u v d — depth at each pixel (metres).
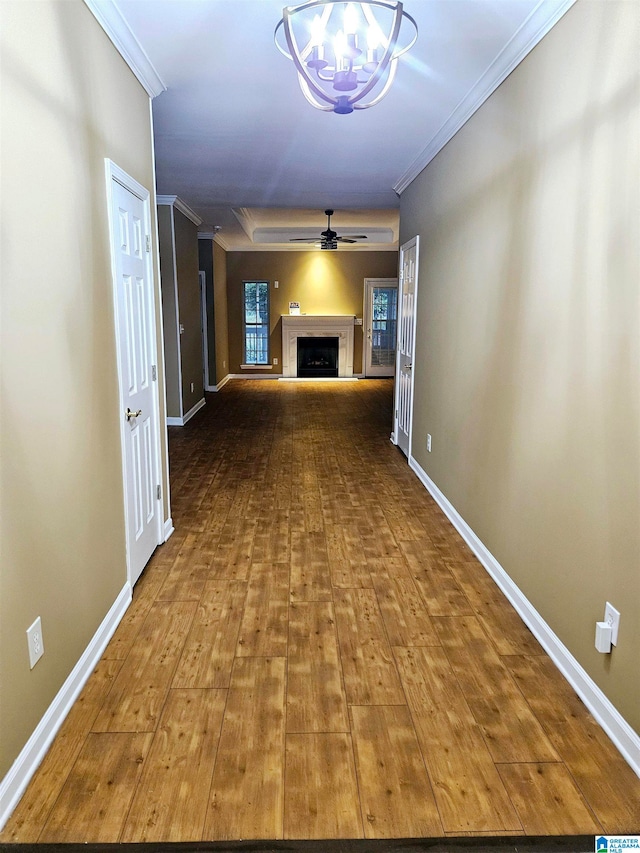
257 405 8.30
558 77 2.18
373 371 11.55
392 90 3.06
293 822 1.55
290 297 11.31
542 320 2.34
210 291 9.58
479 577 2.99
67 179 1.94
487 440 3.04
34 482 1.70
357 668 2.22
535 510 2.44
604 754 1.79
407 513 3.91
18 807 1.58
